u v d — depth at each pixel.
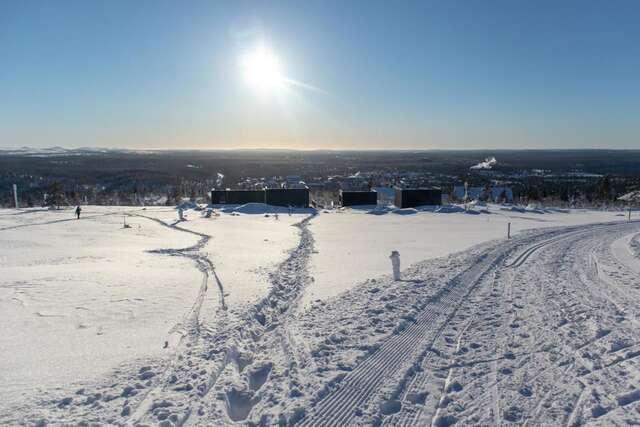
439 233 28.33
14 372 6.68
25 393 6.03
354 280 13.91
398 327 8.95
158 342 8.22
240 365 7.67
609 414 5.59
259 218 40.25
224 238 26.77
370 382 6.52
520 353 7.63
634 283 13.23
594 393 6.15
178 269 16.22
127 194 94.94
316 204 54.75
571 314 9.91
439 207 46.88
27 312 9.85
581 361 7.26
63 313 9.87
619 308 10.38
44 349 7.67
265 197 51.88
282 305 11.48
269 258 18.70
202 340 8.32
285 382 6.55
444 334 8.62
